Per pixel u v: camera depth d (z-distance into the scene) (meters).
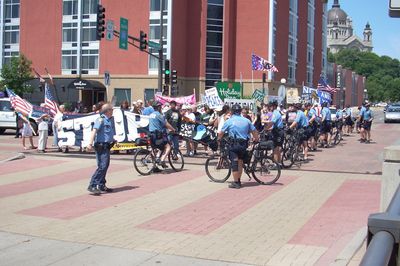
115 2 51.44
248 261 6.17
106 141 10.51
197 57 52.59
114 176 12.95
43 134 18.73
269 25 53.59
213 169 12.28
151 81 50.00
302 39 68.25
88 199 10.02
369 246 2.18
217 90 27.67
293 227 7.83
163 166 13.59
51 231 7.60
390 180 7.09
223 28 53.25
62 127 18.33
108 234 7.43
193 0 52.59
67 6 53.69
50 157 16.98
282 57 59.00
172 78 33.41
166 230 7.66
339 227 7.78
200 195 10.45
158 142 13.29
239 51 54.44
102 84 52.16
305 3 69.12
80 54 53.03
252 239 7.16
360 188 11.28
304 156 16.77
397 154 7.04
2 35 56.72
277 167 11.86
